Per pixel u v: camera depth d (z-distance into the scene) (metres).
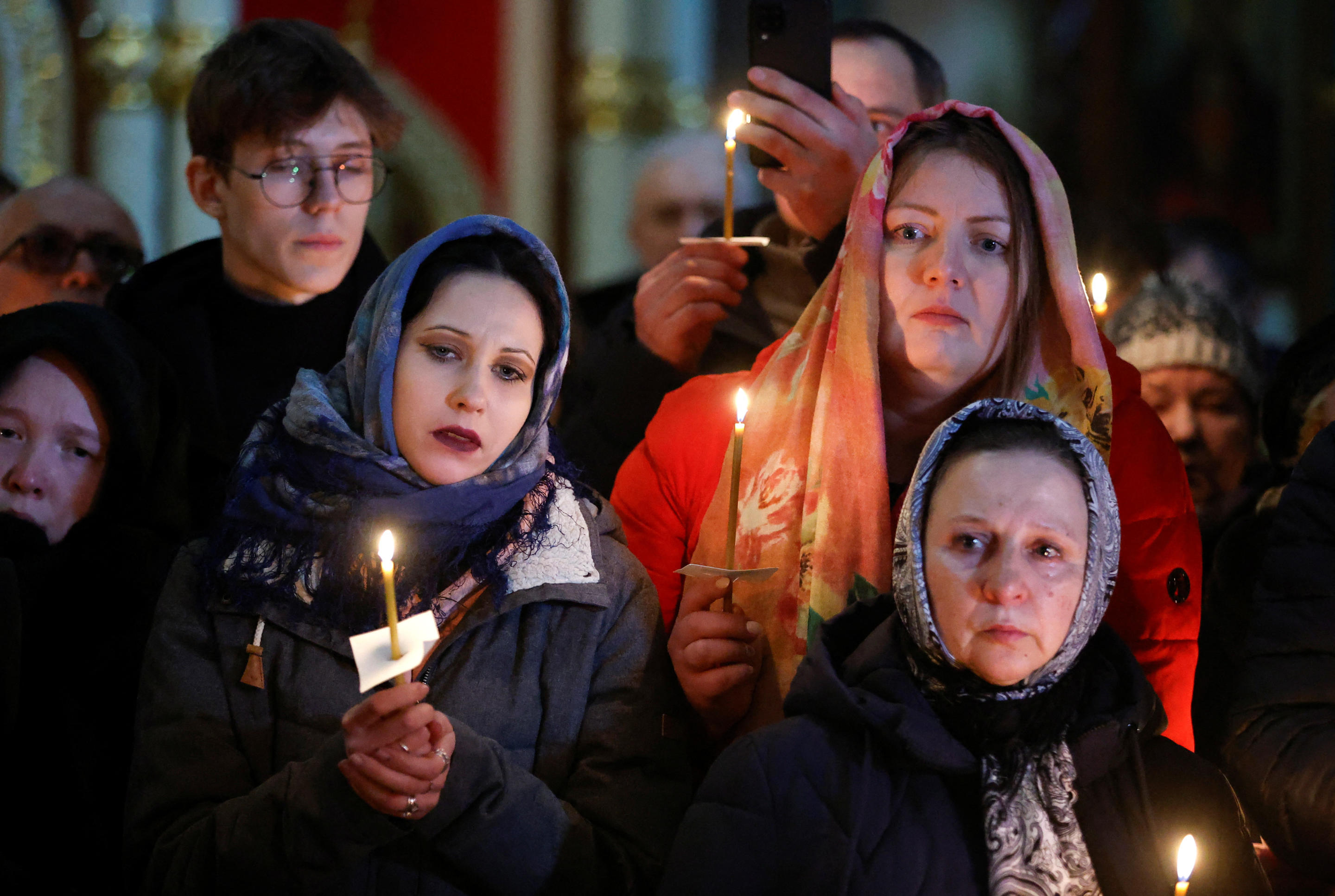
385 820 3.65
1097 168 20.12
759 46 5.59
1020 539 3.63
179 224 13.52
